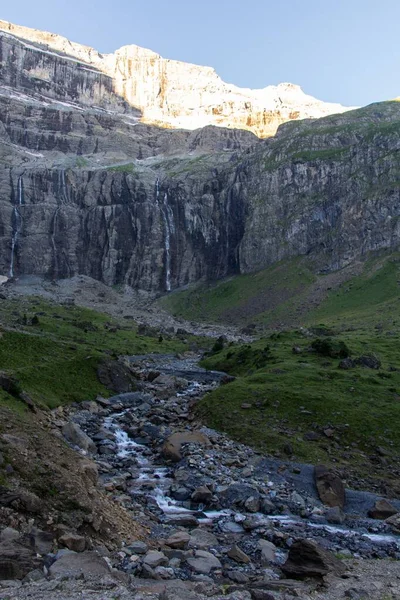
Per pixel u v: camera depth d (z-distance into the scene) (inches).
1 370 3383.4
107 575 1245.7
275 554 1643.7
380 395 3624.5
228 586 1305.4
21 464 1628.9
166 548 1567.4
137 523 1761.8
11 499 1464.1
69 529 1471.5
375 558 1740.9
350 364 4370.1
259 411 3289.9
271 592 1263.5
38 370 3595.0
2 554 1229.1
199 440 2800.2
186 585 1270.9
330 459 2743.6
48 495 1561.3
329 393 3572.8
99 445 2738.7
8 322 6574.8
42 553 1326.3
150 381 4621.1
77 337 6633.9
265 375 4018.2
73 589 1131.3
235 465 2541.8
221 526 1889.8
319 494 2348.7
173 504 2085.4
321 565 1510.8
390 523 2118.6
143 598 1114.7
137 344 7194.9
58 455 1813.5
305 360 4697.3
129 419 3282.5
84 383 3809.1
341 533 1973.4
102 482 2116.1
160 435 2974.9
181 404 3779.5
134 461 2541.8
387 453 2851.9
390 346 5772.6
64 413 3132.4
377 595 1342.3
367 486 2503.7
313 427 3095.5
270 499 2206.0
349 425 3102.9
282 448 2792.8
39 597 1073.5
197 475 2345.0
